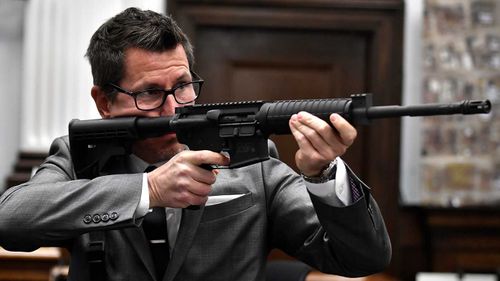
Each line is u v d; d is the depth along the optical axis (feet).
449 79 50.16
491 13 50.39
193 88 16.12
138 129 15.38
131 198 14.42
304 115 13.17
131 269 15.40
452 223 48.96
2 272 33.91
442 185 49.93
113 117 16.01
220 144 14.37
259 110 14.02
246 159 14.15
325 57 48.73
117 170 16.17
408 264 49.32
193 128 14.62
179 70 15.53
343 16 47.65
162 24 15.64
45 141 45.47
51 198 14.78
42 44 45.19
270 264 23.12
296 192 16.16
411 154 50.67
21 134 46.39
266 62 48.49
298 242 15.93
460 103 12.33
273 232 16.42
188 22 46.78
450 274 48.73
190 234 15.30
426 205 48.83
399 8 47.75
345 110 13.10
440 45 50.16
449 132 50.08
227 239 15.69
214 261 15.55
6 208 14.89
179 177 14.10
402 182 50.62
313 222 15.58
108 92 15.93
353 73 48.73
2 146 46.98
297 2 47.32
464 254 49.11
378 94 47.91
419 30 50.67
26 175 45.27
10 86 47.14
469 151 50.08
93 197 14.57
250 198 16.07
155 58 15.44
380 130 48.11
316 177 13.80
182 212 15.38
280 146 47.67
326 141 13.03
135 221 14.37
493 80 50.26
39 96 45.34
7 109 47.06
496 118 50.19
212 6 46.98
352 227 14.03
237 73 48.44
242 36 48.34
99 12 45.19
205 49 48.06
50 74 45.32
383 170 48.14
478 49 50.24
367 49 48.65
